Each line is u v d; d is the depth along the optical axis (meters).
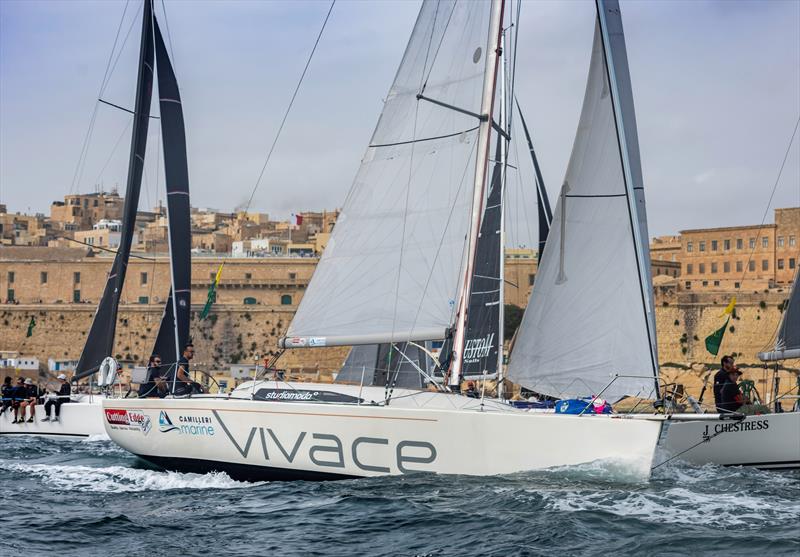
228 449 33.47
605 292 34.22
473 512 28.12
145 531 27.39
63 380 56.56
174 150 51.88
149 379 39.59
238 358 175.00
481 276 48.47
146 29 52.62
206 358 175.88
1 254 196.88
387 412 31.11
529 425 30.11
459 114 32.09
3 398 55.31
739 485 32.25
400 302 31.94
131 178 53.06
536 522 26.95
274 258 184.62
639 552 24.47
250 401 32.94
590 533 26.02
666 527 26.59
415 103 32.72
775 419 36.91
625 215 34.19
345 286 32.53
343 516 28.16
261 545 25.81
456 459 30.62
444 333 31.25
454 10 32.56
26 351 181.38
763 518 27.66
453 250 31.64
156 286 184.12
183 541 26.31
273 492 31.31
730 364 37.03
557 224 35.22
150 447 35.44
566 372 34.50
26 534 26.98
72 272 188.00
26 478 36.34
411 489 30.56
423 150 32.38
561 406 31.77
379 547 25.45
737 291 142.88
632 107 34.81
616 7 35.38
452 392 32.34
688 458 35.72
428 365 38.41
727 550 24.59
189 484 33.59
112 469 37.62
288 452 32.34
